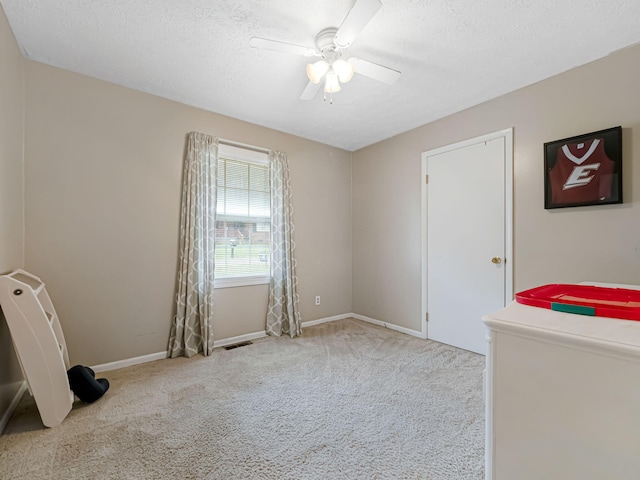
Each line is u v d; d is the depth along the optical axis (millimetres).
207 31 1880
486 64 2205
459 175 2973
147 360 2615
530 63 2191
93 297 2387
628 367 633
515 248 2570
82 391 1884
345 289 4191
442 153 3125
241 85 2516
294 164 3645
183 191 2822
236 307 3174
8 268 1832
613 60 2068
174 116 2785
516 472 796
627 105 2012
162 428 1668
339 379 2283
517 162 2555
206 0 1629
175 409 1861
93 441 1554
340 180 4137
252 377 2316
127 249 2541
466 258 2916
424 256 3295
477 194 2830
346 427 1686
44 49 2053
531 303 1008
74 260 2311
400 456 1454
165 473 1339
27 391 2035
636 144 1976
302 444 1541
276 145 3480
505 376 815
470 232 2885
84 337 2350
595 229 2143
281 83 2482
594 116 2146
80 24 1815
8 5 1666
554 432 735
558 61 2166
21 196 2074
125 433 1621
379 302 3838
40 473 1334
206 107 2916
